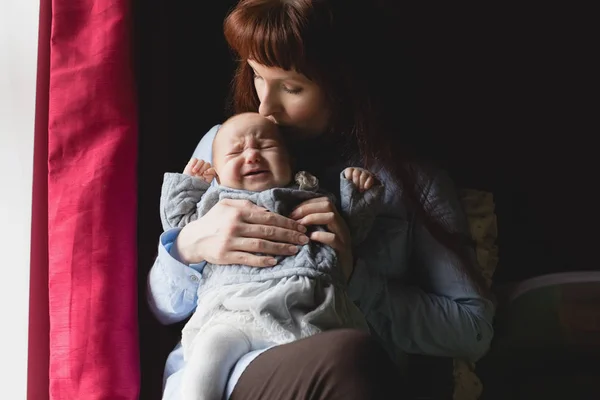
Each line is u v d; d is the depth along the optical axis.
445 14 1.62
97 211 1.24
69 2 1.27
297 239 1.14
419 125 1.42
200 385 1.03
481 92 1.66
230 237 1.15
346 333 0.98
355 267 1.21
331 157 1.34
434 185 1.33
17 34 1.43
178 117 1.47
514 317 1.51
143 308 1.36
